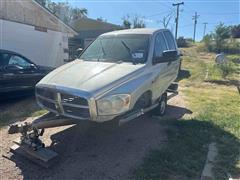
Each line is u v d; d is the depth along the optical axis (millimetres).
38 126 4531
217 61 18312
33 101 8570
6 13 14008
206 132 6133
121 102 4590
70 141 5391
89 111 4277
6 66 8031
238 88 12680
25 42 14984
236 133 6207
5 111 7395
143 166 4492
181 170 4406
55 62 17531
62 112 4582
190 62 25578
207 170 4445
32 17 15852
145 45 5871
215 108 8594
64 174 4258
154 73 5719
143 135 5832
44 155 4422
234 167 4562
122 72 4930
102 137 5633
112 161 4676
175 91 8109
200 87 13320
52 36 17047
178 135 5855
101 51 5977
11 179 4086
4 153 4832
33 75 8812
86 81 4523
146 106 5742
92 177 4191
